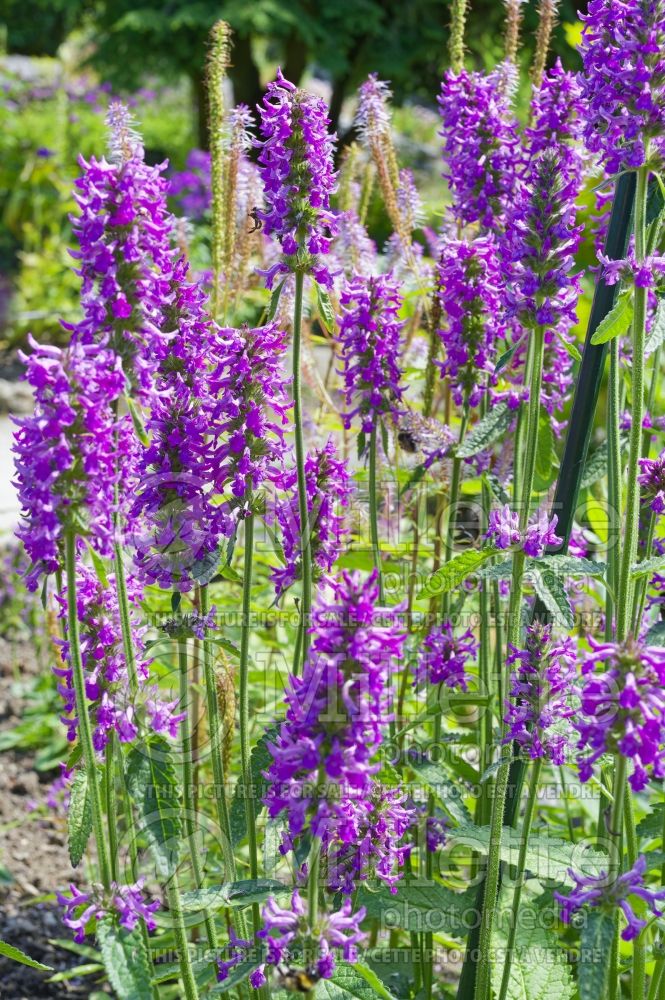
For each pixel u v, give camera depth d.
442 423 2.97
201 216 9.23
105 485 1.66
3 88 15.22
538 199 1.99
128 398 1.77
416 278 3.04
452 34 2.88
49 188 11.91
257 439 2.00
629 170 1.92
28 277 10.10
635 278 1.90
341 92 13.00
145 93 14.05
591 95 1.95
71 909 1.81
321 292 1.99
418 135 15.19
